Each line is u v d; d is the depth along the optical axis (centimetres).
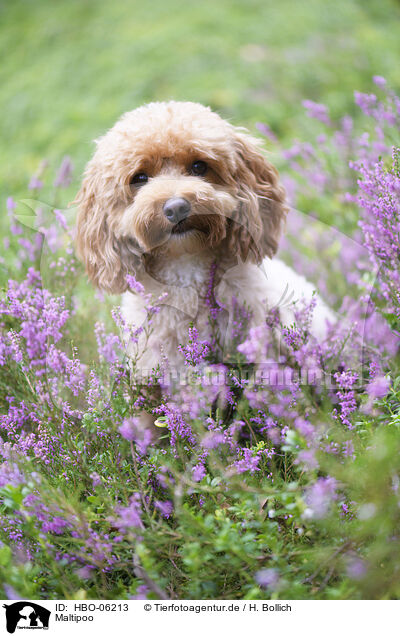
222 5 1041
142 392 265
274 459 241
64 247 357
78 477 233
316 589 191
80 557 204
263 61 816
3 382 290
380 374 259
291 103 710
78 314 318
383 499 160
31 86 955
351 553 179
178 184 279
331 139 462
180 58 870
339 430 202
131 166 296
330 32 885
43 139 797
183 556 194
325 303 341
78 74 936
